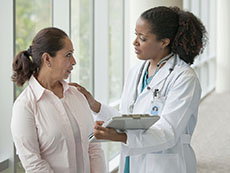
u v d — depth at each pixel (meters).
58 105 2.41
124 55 6.44
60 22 4.26
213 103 9.86
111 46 5.98
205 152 6.08
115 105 5.91
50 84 2.44
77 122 2.49
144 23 2.62
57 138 2.36
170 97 2.62
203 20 11.40
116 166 5.32
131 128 2.46
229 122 7.92
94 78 5.22
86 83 5.14
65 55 2.36
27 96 2.37
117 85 6.32
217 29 11.41
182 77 2.62
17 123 2.29
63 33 2.39
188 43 2.63
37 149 2.32
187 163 2.75
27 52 2.40
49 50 2.33
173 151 2.68
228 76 11.39
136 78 2.88
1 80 3.23
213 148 6.28
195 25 2.64
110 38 5.92
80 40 4.93
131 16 5.07
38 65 2.38
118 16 6.19
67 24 4.25
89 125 2.55
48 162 2.38
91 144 2.66
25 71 2.37
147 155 2.71
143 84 2.85
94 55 5.21
